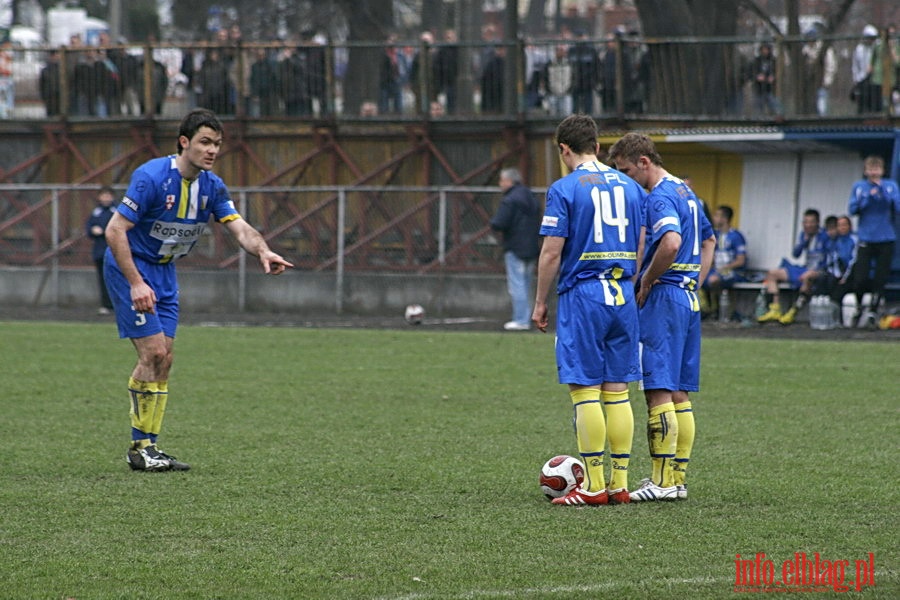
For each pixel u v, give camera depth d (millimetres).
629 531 21203
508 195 61250
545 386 40656
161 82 81188
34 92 83938
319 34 129000
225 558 19500
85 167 81438
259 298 72812
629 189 23297
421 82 76562
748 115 73500
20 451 29156
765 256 65688
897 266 61344
